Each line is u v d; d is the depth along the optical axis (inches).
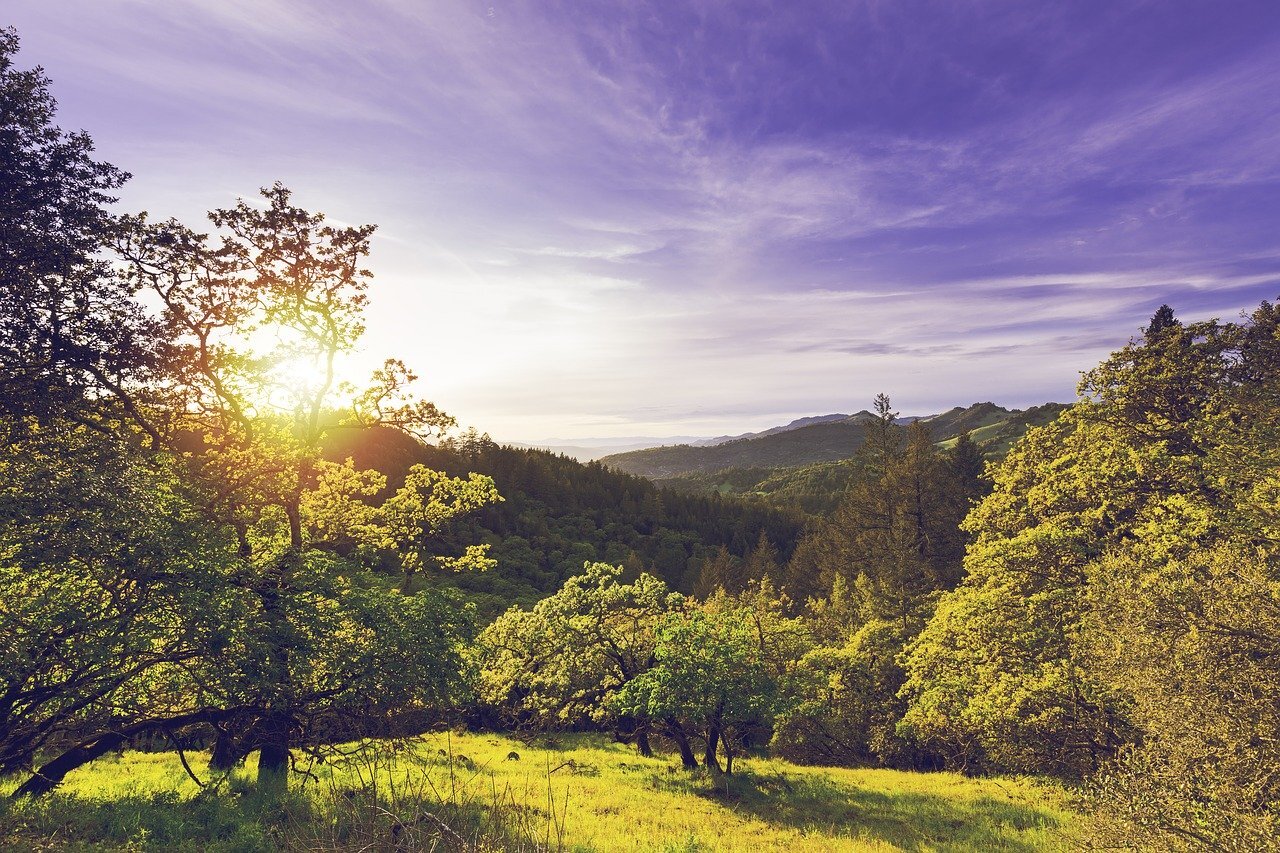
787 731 1477.6
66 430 561.0
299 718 647.1
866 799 920.9
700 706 1007.0
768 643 1310.3
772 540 5211.6
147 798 538.6
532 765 1009.5
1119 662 487.8
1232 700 396.2
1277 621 406.0
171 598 497.4
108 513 468.8
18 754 482.3
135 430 692.7
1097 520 1051.9
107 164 660.7
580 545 4544.8
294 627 586.6
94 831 440.8
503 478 5536.4
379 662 621.9
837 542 2778.1
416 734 692.7
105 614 483.8
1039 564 1036.5
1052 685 834.8
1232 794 358.3
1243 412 984.3
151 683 566.9
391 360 778.2
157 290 693.3
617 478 6638.8
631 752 1330.0
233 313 714.2
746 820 778.8
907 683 1279.5
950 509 2305.6
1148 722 443.8
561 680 1183.6
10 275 589.0
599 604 1243.8
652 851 553.6
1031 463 1320.1
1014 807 860.6
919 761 1467.8
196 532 556.7
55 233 617.9
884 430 2898.6
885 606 1855.3
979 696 960.9
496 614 2810.0
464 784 660.7
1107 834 395.9
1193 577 476.7
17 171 598.2
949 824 785.6
